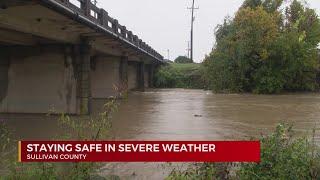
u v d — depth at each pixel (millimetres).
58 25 24312
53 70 28172
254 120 25844
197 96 50562
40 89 28250
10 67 28594
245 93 57375
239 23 58594
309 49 60500
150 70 75875
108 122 9359
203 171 9016
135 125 23109
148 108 33938
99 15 27531
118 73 46250
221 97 49031
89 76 28547
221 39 63188
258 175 8609
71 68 28031
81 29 25906
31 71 28391
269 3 65438
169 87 75750
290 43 57938
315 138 17969
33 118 25750
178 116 27969
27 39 26812
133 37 43250
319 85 64375
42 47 28250
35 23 22625
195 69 77625
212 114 29391
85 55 28391
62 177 8500
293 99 46125
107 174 10914
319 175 8734
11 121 24281
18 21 20906
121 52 46312
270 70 57469
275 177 8516
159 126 22750
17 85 28484
